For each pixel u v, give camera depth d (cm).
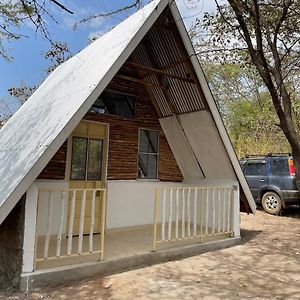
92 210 477
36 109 624
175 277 470
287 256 586
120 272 482
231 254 599
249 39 561
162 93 731
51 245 560
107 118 696
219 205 673
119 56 481
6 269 430
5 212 377
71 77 621
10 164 475
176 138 775
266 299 395
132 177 738
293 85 1116
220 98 1758
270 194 1025
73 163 647
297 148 600
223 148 688
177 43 625
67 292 404
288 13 648
